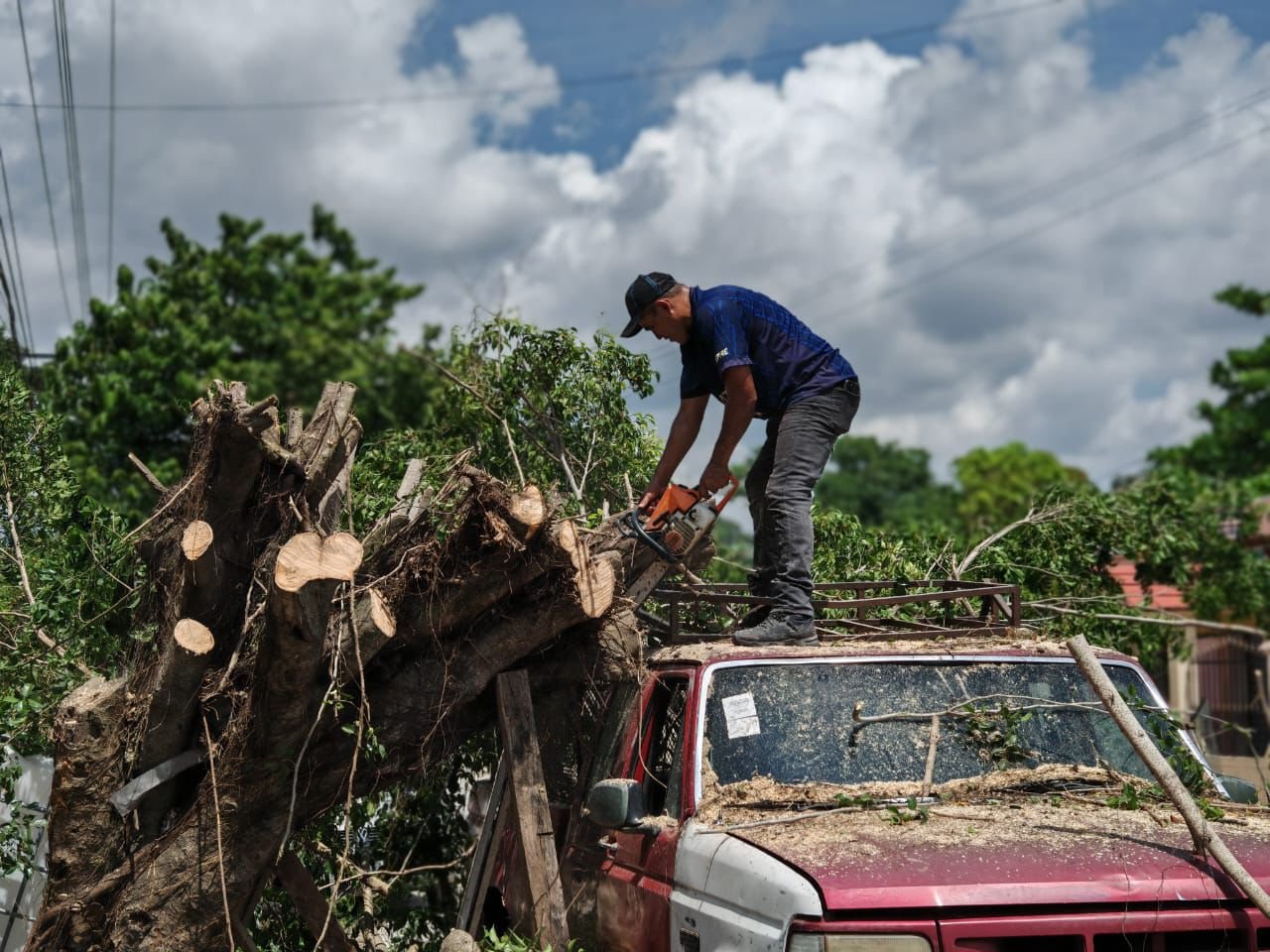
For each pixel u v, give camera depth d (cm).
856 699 487
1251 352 3091
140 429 2036
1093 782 477
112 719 505
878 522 5159
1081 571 947
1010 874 381
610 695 577
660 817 473
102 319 2111
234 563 502
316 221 3089
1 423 700
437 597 511
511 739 530
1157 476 1220
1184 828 431
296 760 497
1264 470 2986
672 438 605
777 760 468
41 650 627
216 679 497
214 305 2550
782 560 561
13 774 601
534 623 529
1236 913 379
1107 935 375
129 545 619
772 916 380
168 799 512
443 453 854
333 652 491
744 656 497
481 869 589
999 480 4475
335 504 533
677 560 565
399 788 679
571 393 820
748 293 584
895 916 369
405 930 714
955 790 461
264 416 470
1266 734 1570
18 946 670
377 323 2934
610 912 495
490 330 843
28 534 696
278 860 519
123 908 493
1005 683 500
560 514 532
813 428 573
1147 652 1080
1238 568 1469
